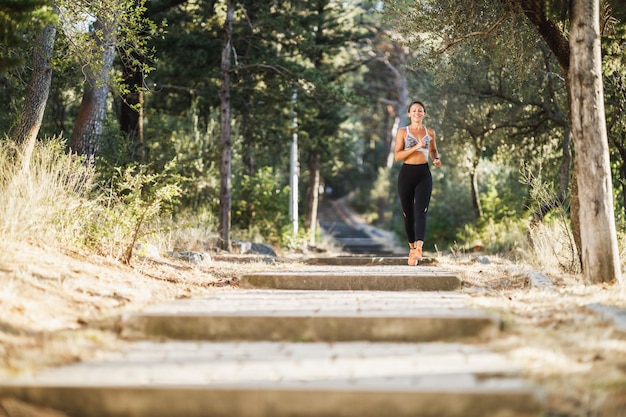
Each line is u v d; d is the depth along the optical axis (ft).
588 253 27.91
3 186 29.37
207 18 82.79
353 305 23.15
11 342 17.61
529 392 13.73
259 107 86.89
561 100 61.72
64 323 20.39
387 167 189.37
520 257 50.83
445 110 71.36
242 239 77.82
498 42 39.50
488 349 18.01
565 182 61.05
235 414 14.38
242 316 19.99
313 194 119.65
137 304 23.20
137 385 14.65
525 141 69.15
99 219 33.22
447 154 78.95
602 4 34.71
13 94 55.52
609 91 51.55
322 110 102.47
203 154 79.77
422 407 13.96
